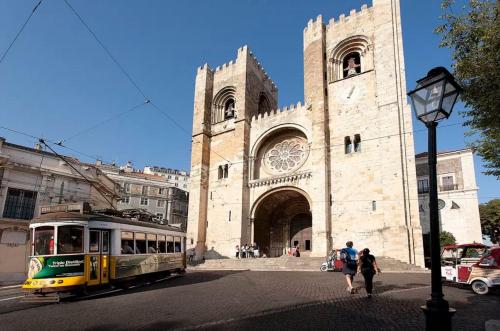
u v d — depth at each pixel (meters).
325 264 26.41
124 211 21.06
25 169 31.22
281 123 41.50
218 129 46.88
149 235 20.03
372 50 36.28
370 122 34.28
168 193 78.62
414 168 29.97
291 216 42.94
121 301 13.39
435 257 5.64
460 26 10.95
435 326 5.34
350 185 33.78
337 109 36.94
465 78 10.88
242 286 17.14
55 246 14.67
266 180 39.94
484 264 15.18
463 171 37.94
